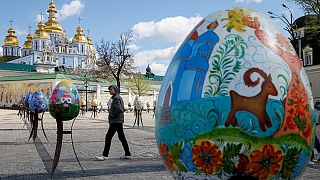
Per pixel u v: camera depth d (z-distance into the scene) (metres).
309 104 3.39
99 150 12.76
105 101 69.75
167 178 7.91
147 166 9.46
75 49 117.88
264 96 3.13
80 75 76.38
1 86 70.25
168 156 3.46
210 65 3.28
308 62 46.19
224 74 3.20
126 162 10.13
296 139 3.23
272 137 3.12
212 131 3.13
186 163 3.29
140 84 75.19
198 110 3.19
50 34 116.81
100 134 19.28
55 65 97.25
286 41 3.55
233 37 3.35
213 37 3.42
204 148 3.16
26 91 67.75
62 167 9.37
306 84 3.45
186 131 3.24
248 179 3.17
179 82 3.39
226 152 3.11
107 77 71.56
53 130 21.81
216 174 3.18
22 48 124.62
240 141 3.08
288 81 3.26
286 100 3.20
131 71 73.31
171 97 3.42
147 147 13.59
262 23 3.50
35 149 13.08
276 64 3.27
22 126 25.20
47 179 7.91
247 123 3.08
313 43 45.91
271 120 3.11
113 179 7.83
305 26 39.47
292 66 3.37
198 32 3.57
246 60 3.22
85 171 8.78
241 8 3.65
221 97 3.15
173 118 3.35
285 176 3.28
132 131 21.17
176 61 3.57
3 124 27.42
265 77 3.18
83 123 29.95
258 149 3.10
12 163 10.05
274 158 3.15
